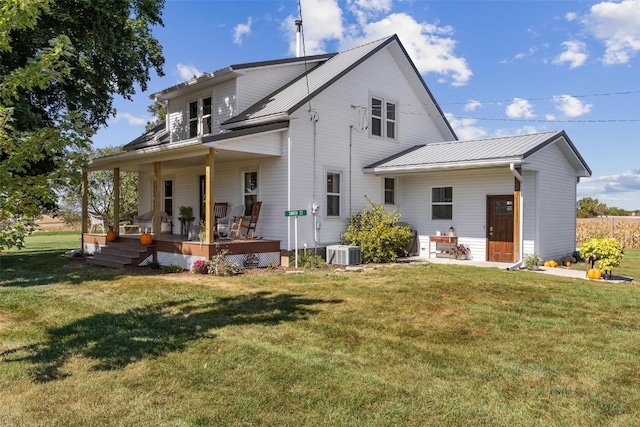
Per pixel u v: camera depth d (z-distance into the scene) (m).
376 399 3.91
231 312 6.94
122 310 7.07
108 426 3.45
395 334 5.87
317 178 13.70
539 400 3.92
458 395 4.00
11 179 4.45
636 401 3.92
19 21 4.36
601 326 6.32
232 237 13.35
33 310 7.10
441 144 16.39
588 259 11.28
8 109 4.39
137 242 13.65
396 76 16.88
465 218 14.60
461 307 7.44
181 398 3.92
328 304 7.53
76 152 4.67
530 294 8.59
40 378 4.36
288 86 15.26
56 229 43.12
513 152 12.27
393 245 13.89
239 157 13.23
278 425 3.46
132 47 15.20
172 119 17.31
